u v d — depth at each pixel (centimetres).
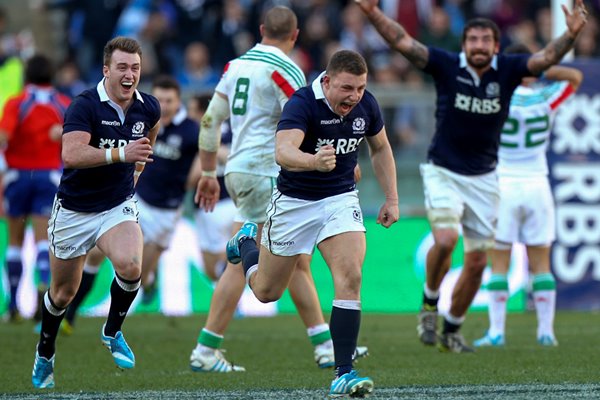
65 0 6300
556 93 3297
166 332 3734
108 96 2194
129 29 6003
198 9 5956
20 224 3988
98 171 2206
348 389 2025
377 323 4006
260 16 5941
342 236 2111
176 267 4475
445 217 2961
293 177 2136
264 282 2223
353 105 2075
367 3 2917
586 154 4316
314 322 2731
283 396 2125
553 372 2498
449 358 2881
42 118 3897
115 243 2220
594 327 3756
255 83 2608
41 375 2352
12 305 4050
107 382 2448
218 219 4138
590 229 4347
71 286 2309
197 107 4081
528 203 3281
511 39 5847
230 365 2708
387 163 2220
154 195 3812
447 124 2981
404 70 5659
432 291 3092
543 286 3262
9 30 6525
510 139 3294
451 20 6062
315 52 5791
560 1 4138
